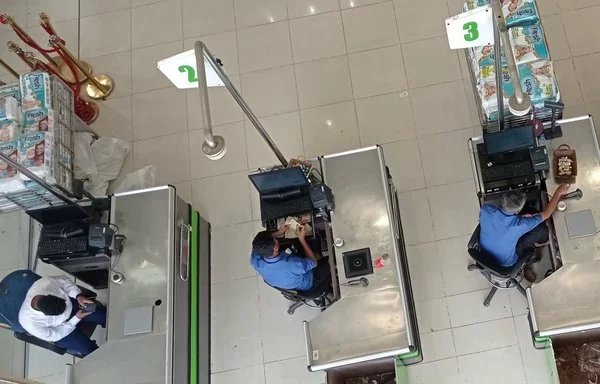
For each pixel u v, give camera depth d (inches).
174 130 246.7
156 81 256.2
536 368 188.1
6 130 203.3
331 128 232.8
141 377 179.5
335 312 173.2
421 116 226.7
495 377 190.1
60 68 263.6
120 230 197.5
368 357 166.2
